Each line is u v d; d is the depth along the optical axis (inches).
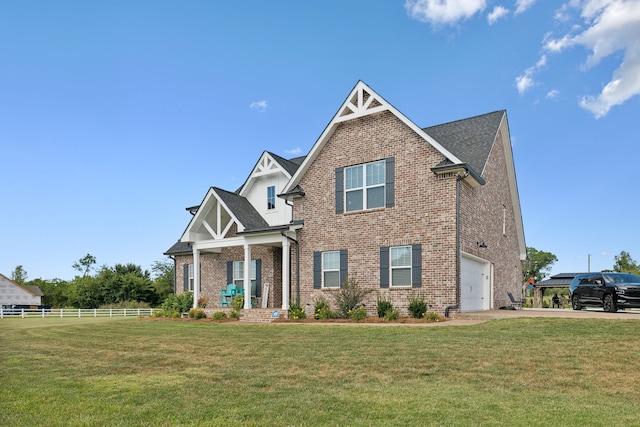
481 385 288.0
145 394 276.2
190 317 879.1
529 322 524.4
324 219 796.6
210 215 976.9
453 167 658.2
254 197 999.0
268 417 225.5
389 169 731.4
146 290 2444.6
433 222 680.4
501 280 898.7
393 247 716.7
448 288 655.1
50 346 515.8
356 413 229.9
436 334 484.4
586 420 215.5
